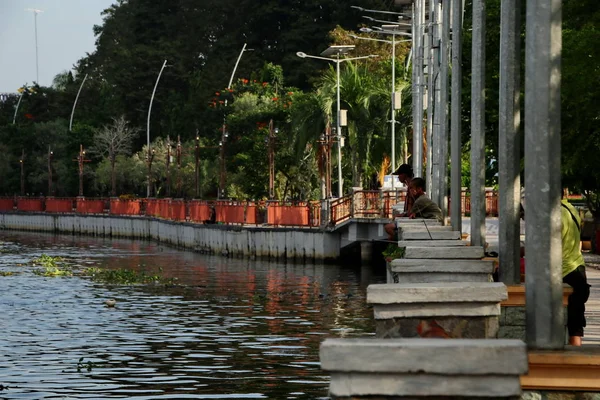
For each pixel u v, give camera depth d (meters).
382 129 63.12
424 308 7.53
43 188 113.94
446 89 24.86
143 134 123.12
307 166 70.56
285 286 39.03
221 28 135.12
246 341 23.98
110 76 138.00
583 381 7.42
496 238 30.53
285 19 124.19
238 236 56.34
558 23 7.72
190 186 89.62
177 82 127.50
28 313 30.31
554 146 7.75
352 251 50.75
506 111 11.36
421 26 40.66
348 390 5.59
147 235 77.81
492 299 7.49
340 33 93.38
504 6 11.15
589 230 41.41
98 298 34.91
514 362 5.50
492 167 48.34
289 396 17.09
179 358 21.47
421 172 40.44
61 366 20.50
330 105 62.41
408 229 18.27
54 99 137.38
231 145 78.06
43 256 57.66
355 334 25.03
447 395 5.55
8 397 17.19
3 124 137.88
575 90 21.06
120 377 19.14
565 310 11.65
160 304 32.88
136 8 147.38
